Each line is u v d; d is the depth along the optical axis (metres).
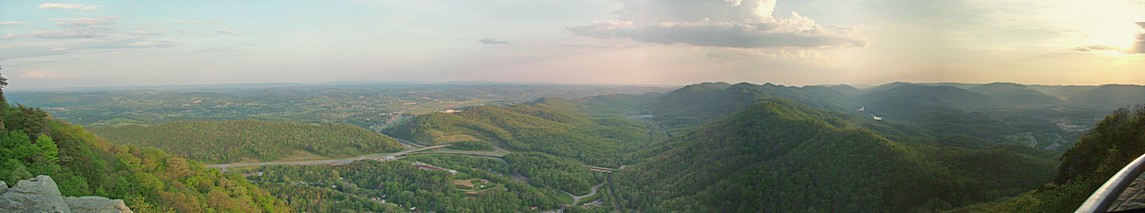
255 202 131.12
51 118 102.62
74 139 88.06
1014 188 103.75
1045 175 105.69
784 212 127.00
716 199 147.25
